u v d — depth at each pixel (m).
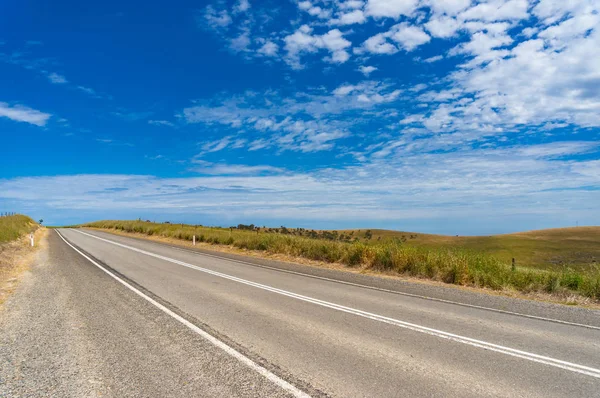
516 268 12.53
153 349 5.27
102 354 5.08
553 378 4.45
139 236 35.22
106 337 5.80
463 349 5.43
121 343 5.52
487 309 8.14
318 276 12.70
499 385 4.22
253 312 7.42
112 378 4.32
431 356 5.11
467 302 8.86
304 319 6.94
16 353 5.12
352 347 5.43
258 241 22.05
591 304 9.40
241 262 16.36
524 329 6.57
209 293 9.29
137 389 4.04
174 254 19.22
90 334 5.95
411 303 8.57
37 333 5.99
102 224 54.97
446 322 6.93
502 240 54.88
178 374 4.43
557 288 10.50
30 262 15.28
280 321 6.78
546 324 6.96
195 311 7.44
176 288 9.91
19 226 34.66
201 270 13.50
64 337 5.79
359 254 15.79
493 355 5.20
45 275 11.95
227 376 4.38
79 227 59.38
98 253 19.11
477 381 4.32
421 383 4.24
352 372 4.53
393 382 4.26
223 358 4.94
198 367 4.64
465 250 13.84
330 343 5.59
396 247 15.16
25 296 8.80
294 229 41.31
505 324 6.89
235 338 5.77
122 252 19.75
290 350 5.26
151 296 8.84
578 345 5.71
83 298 8.59
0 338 5.75
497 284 11.17
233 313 7.31
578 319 7.43
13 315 7.09
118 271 12.91
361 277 12.70
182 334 5.95
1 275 11.81
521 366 4.81
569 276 10.94
